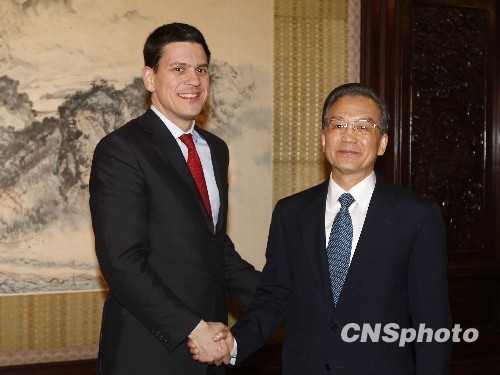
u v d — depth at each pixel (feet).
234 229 14.74
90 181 8.43
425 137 15.97
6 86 13.29
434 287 7.38
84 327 13.98
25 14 13.33
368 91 7.66
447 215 16.25
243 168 14.74
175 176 8.39
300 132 15.08
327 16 15.16
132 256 7.94
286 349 7.86
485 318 16.51
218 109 14.53
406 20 15.67
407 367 7.48
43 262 13.66
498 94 16.43
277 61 14.87
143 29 13.94
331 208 7.80
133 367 8.25
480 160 16.44
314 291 7.59
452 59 16.10
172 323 7.92
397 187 7.82
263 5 14.70
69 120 13.65
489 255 16.58
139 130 8.58
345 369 7.34
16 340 13.65
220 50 14.47
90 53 13.69
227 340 8.06
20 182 13.46
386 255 7.41
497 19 16.40
